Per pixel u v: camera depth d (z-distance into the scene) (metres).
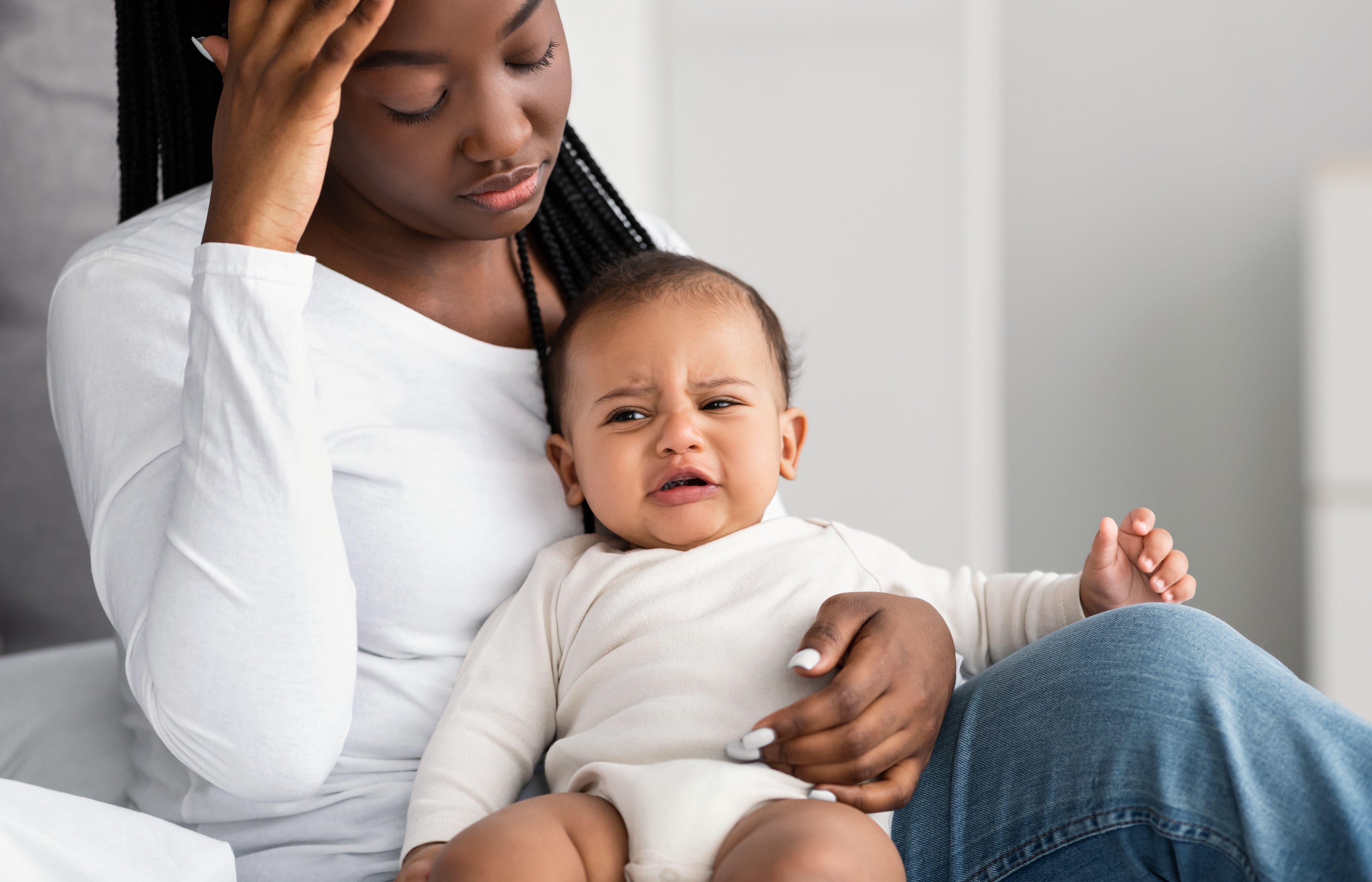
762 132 2.18
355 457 0.85
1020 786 0.74
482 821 0.69
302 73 0.69
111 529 0.78
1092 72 2.32
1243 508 2.32
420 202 0.85
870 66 2.14
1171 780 0.67
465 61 0.79
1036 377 2.40
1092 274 2.36
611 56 2.10
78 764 1.03
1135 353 2.35
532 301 1.02
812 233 2.18
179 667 0.70
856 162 2.15
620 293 0.95
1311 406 1.94
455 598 0.88
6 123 1.41
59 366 0.89
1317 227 1.92
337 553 0.73
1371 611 1.91
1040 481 2.42
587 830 0.70
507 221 0.87
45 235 1.44
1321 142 2.25
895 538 2.17
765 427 0.92
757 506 0.91
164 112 1.03
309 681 0.72
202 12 1.00
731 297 0.96
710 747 0.76
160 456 0.79
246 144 0.70
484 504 0.89
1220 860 0.65
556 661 0.88
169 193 1.07
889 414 2.16
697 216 2.21
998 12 2.32
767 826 0.65
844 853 0.63
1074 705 0.73
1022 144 2.37
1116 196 2.34
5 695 1.10
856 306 2.17
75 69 1.45
